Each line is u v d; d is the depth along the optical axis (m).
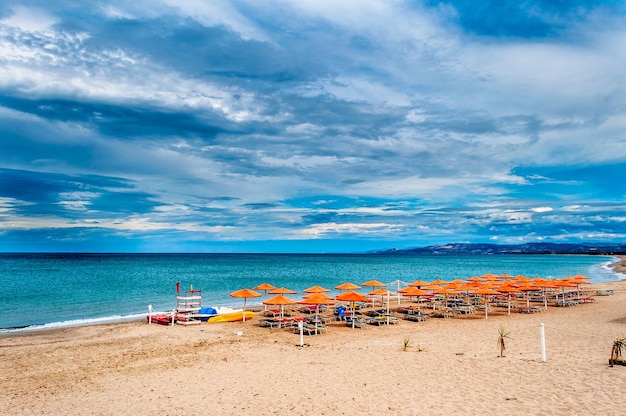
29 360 15.40
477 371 11.82
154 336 19.95
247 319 25.16
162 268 87.00
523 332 18.11
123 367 14.27
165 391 11.33
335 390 10.72
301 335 17.30
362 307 30.19
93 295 38.66
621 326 18.94
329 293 44.03
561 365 11.98
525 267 100.75
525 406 8.99
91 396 11.15
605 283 51.31
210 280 57.59
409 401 9.65
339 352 15.56
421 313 26.23
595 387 9.94
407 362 13.27
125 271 75.50
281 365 13.73
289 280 59.03
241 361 14.63
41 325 23.56
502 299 32.94
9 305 32.34
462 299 31.12
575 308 27.44
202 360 15.02
